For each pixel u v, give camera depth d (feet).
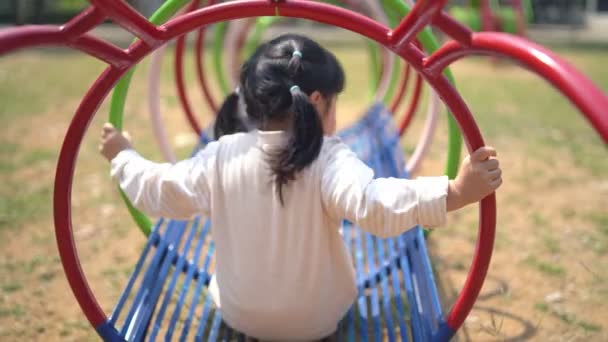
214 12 4.59
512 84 23.06
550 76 3.05
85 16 3.91
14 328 6.79
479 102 19.12
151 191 4.92
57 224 4.86
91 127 15.64
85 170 12.26
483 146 4.48
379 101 12.35
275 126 4.83
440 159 12.99
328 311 5.23
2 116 16.72
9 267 8.25
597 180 11.80
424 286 5.88
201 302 7.17
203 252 8.43
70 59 28.84
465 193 4.33
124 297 5.68
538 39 39.73
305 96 4.47
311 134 4.48
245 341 5.70
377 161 9.53
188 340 6.39
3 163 12.55
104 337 5.23
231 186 4.97
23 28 3.55
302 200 4.76
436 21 3.87
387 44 4.43
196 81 22.38
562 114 17.60
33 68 25.70
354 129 11.91
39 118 16.56
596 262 8.34
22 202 10.48
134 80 23.09
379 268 6.97
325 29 45.91
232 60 13.32
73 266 4.99
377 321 5.86
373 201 4.32
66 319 7.03
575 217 9.95
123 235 9.32
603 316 7.00
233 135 5.18
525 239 9.11
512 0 26.45
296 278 4.96
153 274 6.24
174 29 4.51
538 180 11.76
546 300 7.34
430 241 9.02
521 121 16.58
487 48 3.65
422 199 4.26
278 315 5.08
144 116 16.90
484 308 7.14
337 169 4.60
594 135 15.24
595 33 46.42
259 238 4.94
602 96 2.82
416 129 15.62
